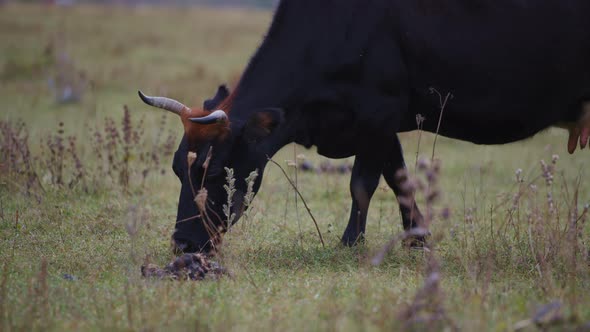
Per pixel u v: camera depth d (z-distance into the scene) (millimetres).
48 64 75562
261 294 19328
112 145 34969
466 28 24516
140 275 20250
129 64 77188
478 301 17703
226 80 67125
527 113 25203
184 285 19625
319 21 24516
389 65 24500
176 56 83875
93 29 101562
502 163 43750
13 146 33812
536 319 16688
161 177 36562
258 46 25125
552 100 25188
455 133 26062
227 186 22000
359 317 17125
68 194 31828
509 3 24625
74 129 48656
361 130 25078
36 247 24156
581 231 23203
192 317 17250
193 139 22984
